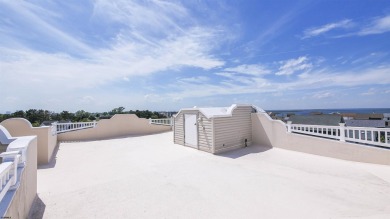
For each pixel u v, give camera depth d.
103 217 3.43
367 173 5.97
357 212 3.63
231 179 5.50
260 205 3.94
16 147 2.93
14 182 2.46
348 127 7.50
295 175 5.88
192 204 3.97
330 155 7.80
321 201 4.14
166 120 17.20
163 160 7.62
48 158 7.36
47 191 4.55
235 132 9.77
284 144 9.34
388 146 6.58
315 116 17.41
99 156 8.30
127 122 14.74
